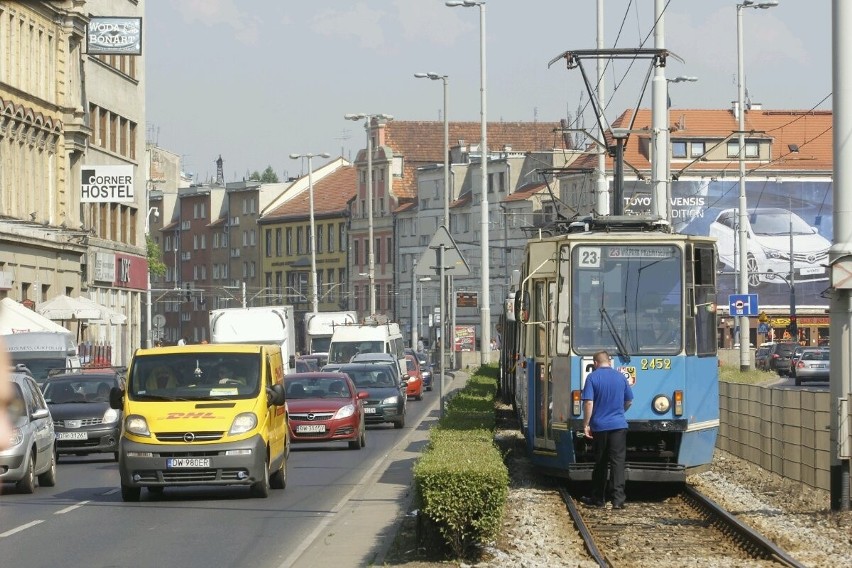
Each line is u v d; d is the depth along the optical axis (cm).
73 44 12231
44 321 8375
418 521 2872
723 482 4619
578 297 4256
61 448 5875
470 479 2733
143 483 3997
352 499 4028
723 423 5534
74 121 12138
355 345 12206
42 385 6731
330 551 2892
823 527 3344
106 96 13638
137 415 4034
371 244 16812
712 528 3378
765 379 13188
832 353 3509
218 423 4003
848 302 3484
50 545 3078
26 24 11181
